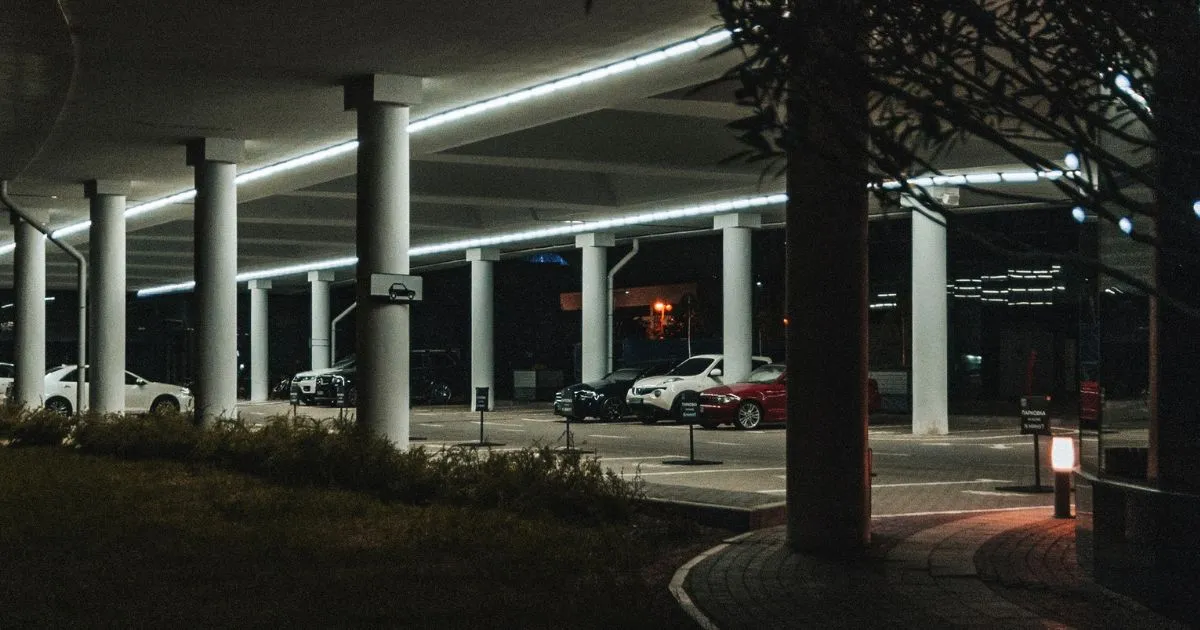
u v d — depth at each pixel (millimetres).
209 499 14953
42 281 37531
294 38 17109
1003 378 49812
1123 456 9086
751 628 7926
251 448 18531
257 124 23031
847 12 4434
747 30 4344
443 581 9602
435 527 12227
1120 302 9133
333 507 13953
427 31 16828
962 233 4344
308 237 43438
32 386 37156
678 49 17578
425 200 32844
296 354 77938
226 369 24484
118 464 19984
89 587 9312
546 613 8328
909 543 11281
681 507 13102
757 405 31062
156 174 28734
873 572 9836
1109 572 9047
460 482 14531
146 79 19375
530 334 66688
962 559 10375
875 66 4504
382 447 16219
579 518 13047
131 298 77688
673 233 40969
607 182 34938
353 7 15570
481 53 18125
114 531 12172
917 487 17156
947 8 4402
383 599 8812
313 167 27688
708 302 58062
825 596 8906
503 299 66125
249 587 9328
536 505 13227
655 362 37656
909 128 4551
